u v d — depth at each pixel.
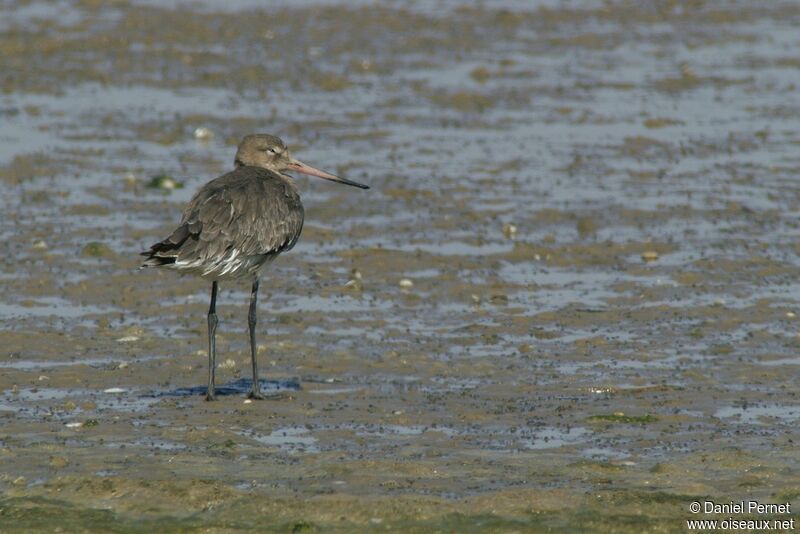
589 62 32.38
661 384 14.71
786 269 18.88
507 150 25.00
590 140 25.70
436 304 17.59
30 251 19.31
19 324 16.55
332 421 13.64
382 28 35.72
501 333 16.52
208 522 11.43
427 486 12.03
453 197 22.12
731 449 12.79
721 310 17.25
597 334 16.47
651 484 12.08
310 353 15.80
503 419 13.71
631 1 39.69
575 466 12.42
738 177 23.28
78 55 32.22
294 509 11.54
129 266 18.83
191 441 13.08
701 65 32.16
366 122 26.92
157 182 22.73
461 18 37.09
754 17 37.66
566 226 20.81
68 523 11.43
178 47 33.28
